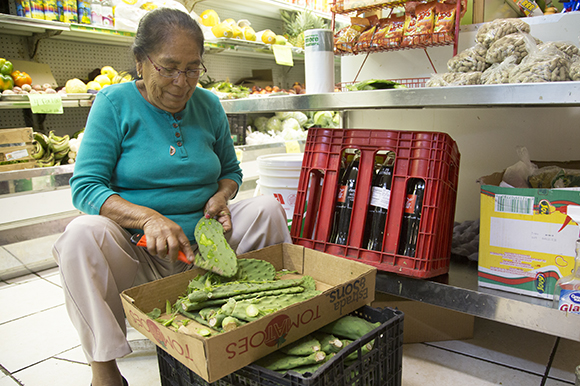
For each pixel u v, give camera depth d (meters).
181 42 1.08
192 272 1.15
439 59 2.04
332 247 1.45
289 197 1.86
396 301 1.45
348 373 0.85
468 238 1.67
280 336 0.87
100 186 1.17
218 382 0.90
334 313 1.00
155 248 1.07
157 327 0.87
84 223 1.05
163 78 1.12
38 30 2.69
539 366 1.31
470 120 1.97
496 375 1.27
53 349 1.53
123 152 1.26
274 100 1.63
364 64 2.27
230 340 0.78
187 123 1.32
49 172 2.41
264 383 0.81
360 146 1.43
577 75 1.30
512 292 1.24
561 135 1.77
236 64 4.39
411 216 1.35
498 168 1.93
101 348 1.00
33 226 2.39
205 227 1.22
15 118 2.86
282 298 1.07
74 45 3.10
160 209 1.26
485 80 1.55
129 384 1.29
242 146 3.49
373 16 2.16
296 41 4.21
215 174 1.37
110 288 1.06
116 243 1.08
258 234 1.36
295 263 1.33
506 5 2.22
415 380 1.26
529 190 1.19
